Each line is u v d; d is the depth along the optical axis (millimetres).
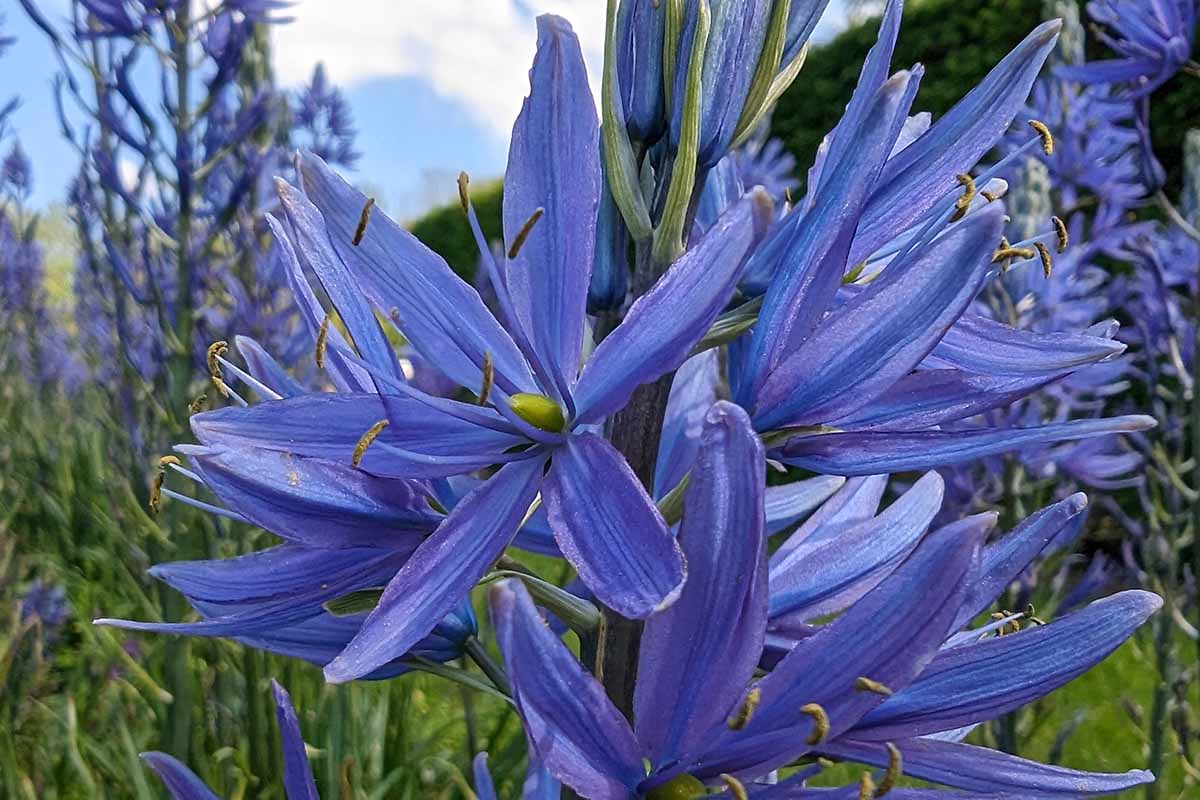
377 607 113
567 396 123
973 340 129
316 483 124
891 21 121
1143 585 338
